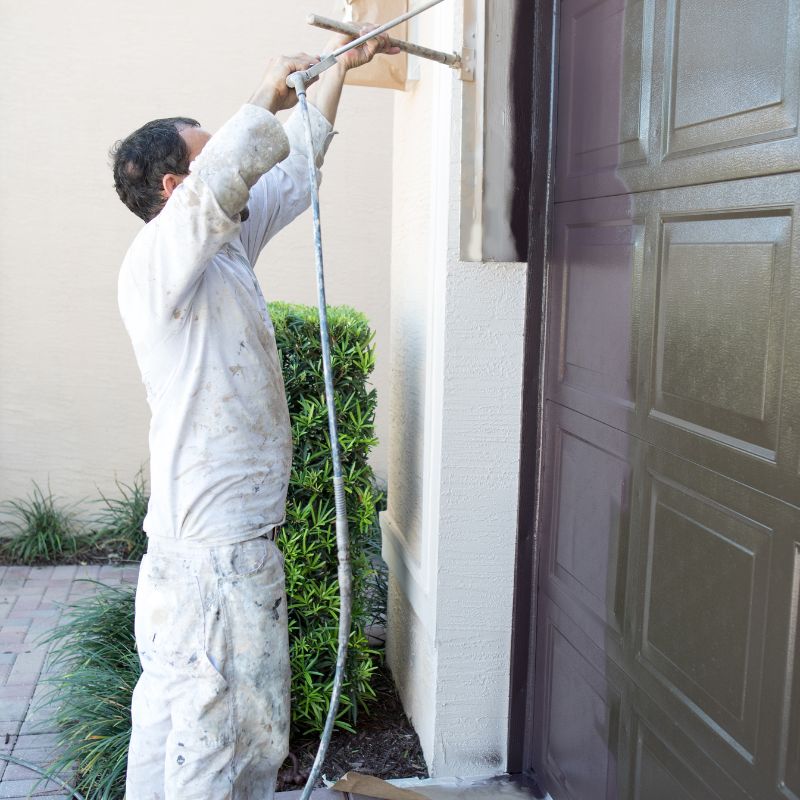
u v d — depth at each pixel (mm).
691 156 1791
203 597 1938
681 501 1865
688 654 1854
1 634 3656
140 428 4707
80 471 4691
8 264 4500
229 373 1954
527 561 2602
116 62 4434
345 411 2861
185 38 4477
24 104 4398
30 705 3121
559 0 2316
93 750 2666
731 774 1711
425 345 2695
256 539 2004
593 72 2178
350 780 2574
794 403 1509
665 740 1948
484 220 2379
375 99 4711
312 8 4551
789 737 1543
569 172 2318
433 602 2633
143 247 1826
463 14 2328
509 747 2691
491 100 2344
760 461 1601
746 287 1634
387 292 4863
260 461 2012
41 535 4465
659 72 1893
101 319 4598
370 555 3906
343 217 4777
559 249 2393
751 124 1604
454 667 2639
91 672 2939
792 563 1524
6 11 4324
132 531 4535
